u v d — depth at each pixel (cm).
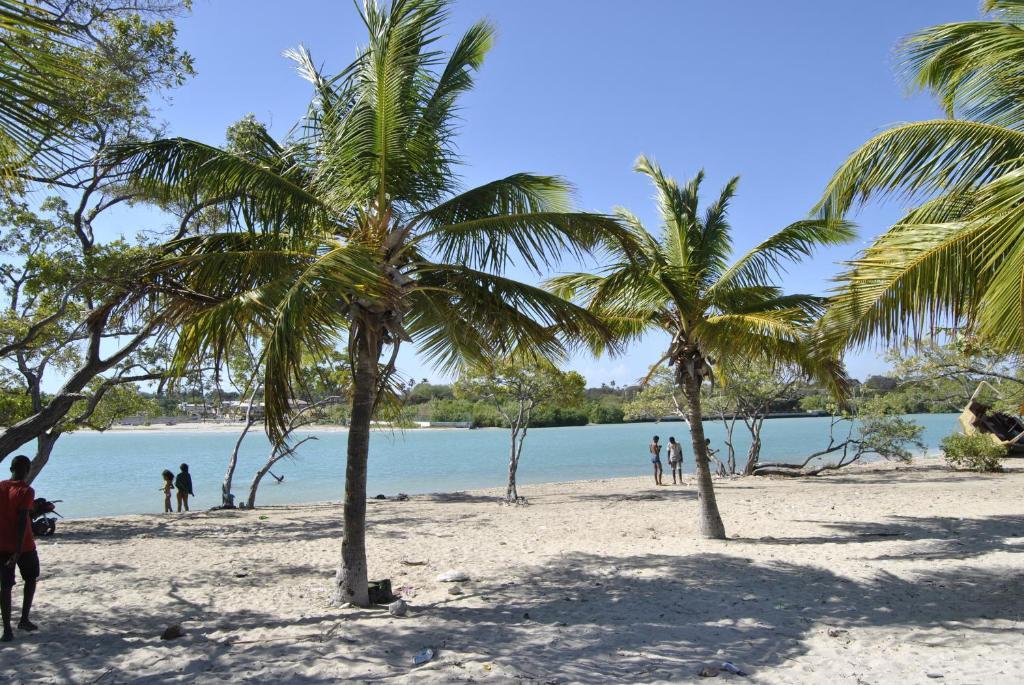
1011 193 521
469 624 678
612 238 844
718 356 1177
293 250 727
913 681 487
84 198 1211
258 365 571
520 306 810
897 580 830
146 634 669
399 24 702
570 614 716
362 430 767
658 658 562
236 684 512
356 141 695
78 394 1241
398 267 787
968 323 558
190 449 6769
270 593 862
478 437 8106
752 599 760
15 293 1268
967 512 1440
